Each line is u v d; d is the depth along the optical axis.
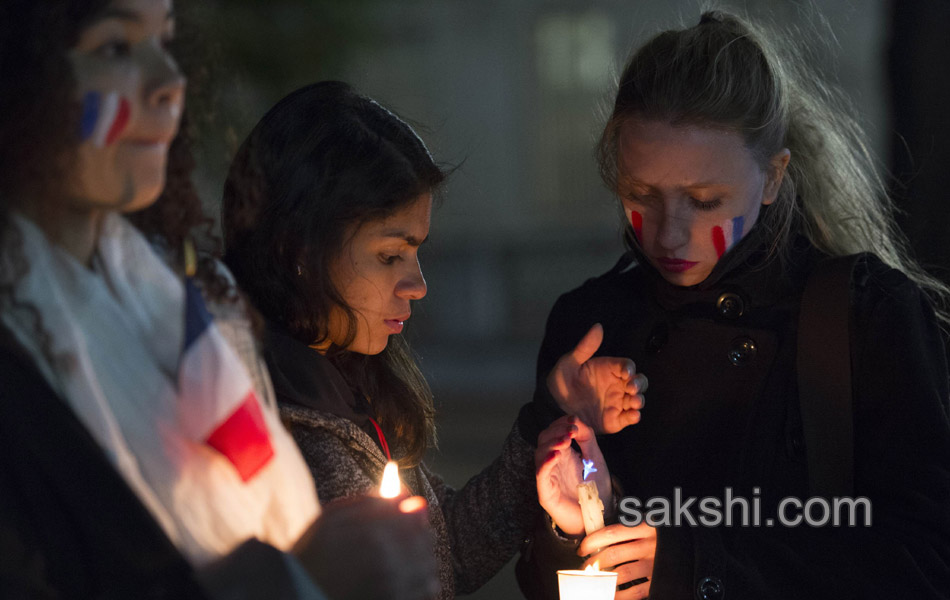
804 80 1.91
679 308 1.79
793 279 1.72
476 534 1.85
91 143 0.98
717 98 1.61
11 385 0.94
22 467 0.93
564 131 14.59
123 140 1.00
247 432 1.08
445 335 14.73
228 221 1.56
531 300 14.61
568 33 14.55
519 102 14.61
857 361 1.60
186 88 1.22
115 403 1.00
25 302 0.96
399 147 1.57
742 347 1.70
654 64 1.68
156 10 1.03
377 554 1.05
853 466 1.58
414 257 1.61
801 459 1.64
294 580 1.01
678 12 2.15
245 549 1.02
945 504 1.51
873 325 1.59
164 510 1.00
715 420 1.72
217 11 1.34
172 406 1.04
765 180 1.70
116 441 0.97
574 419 1.67
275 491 1.10
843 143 1.92
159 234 1.21
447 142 14.64
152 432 1.02
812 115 1.86
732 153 1.62
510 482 1.82
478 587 1.91
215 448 1.06
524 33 14.53
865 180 1.91
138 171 1.02
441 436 9.04
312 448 1.48
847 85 11.58
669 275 1.74
